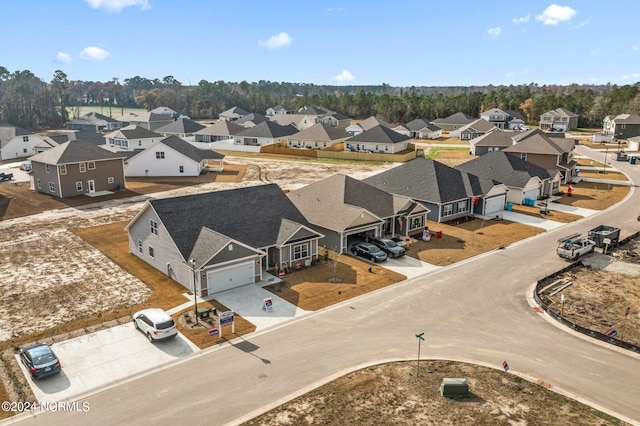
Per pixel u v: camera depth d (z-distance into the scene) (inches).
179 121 4677.7
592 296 1258.6
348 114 7741.1
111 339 1003.9
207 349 965.8
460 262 1494.8
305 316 1115.9
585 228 1888.5
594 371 900.0
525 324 1087.0
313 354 949.2
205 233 1300.4
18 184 2655.0
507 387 844.6
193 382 851.4
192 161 2957.7
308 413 765.3
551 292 1279.5
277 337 1016.9
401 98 7795.3
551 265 1472.7
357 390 829.2
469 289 1283.2
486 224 1948.8
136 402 792.9
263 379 861.2
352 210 1581.0
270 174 3078.2
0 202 2225.6
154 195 2437.3
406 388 837.2
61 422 742.5
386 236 1744.6
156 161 2957.7
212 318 1096.8
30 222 1910.7
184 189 2593.5
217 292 1246.3
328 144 4035.4
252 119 5684.1
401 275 1379.2
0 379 856.9
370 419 752.3
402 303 1191.6
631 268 1457.9
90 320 1087.0
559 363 927.7
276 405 786.2
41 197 2346.2
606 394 828.6
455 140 5017.2
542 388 844.6
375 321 1094.4
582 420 756.0
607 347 989.8
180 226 1314.0
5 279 1318.9
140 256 1494.8
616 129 5216.5
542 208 2203.5
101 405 785.6
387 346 984.9
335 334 1031.6
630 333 1059.3
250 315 1117.7
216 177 2960.1
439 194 1946.4
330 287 1285.7
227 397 807.1
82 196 2388.0
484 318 1115.3
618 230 1657.2
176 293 1237.7
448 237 1759.4
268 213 1471.5
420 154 3860.7
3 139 3823.8
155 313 1014.4
